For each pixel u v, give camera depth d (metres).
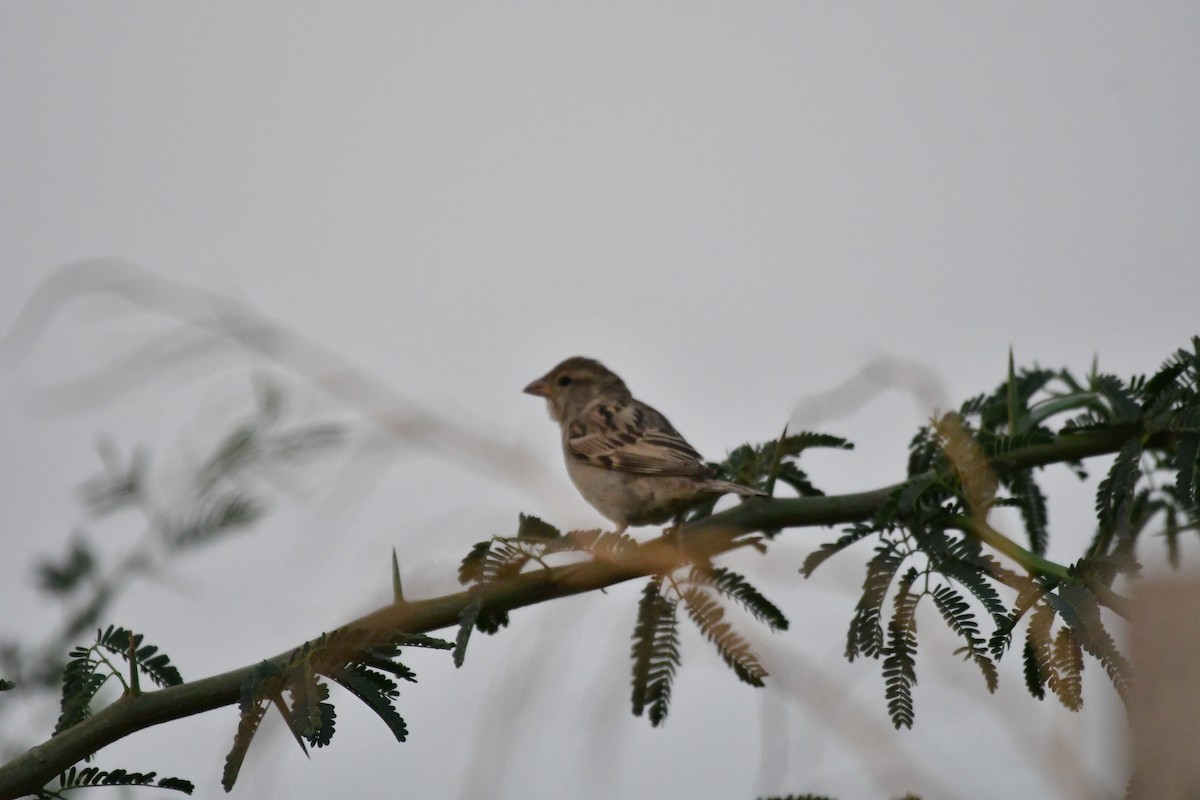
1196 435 7.21
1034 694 5.84
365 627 6.13
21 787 5.87
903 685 6.04
